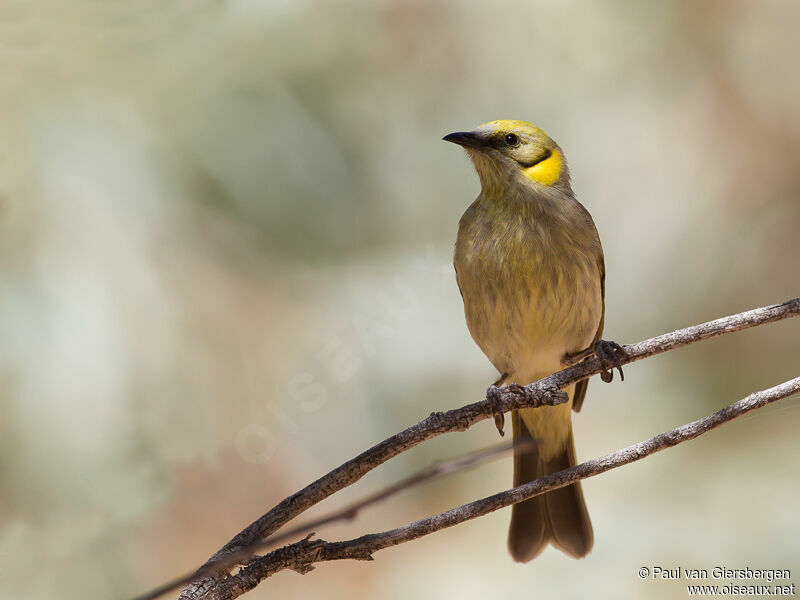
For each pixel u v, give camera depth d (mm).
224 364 8820
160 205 8859
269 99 9805
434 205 10398
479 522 9492
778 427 9227
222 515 8586
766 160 11031
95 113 8914
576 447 9609
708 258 10773
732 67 11109
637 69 10930
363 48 10398
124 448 8258
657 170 10953
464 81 10688
